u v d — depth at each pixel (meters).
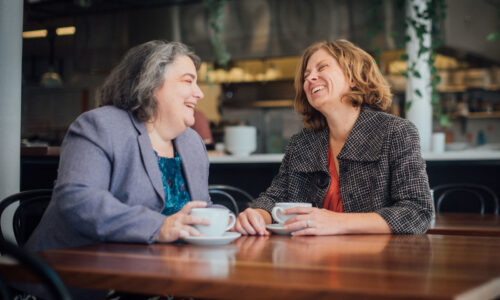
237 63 6.67
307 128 1.79
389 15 4.95
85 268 0.79
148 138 1.37
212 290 0.69
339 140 1.71
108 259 0.88
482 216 2.28
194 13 5.78
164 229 1.11
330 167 1.69
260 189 3.40
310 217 1.29
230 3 5.67
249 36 5.62
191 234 1.10
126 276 0.74
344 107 1.66
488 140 6.35
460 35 5.08
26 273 0.81
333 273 0.75
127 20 6.09
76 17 6.31
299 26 5.41
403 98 5.86
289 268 0.79
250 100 6.83
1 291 0.82
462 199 3.08
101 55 6.25
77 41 6.36
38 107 7.26
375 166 1.53
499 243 1.12
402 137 1.50
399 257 0.91
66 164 1.24
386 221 1.33
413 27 3.45
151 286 0.73
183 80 1.41
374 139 1.55
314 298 0.64
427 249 1.02
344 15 5.18
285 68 6.55
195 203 1.16
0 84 2.29
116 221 1.13
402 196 1.44
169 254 0.95
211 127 6.68
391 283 0.67
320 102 1.65
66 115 7.12
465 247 1.05
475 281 0.69
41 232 1.32
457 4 5.00
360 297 0.62
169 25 5.89
